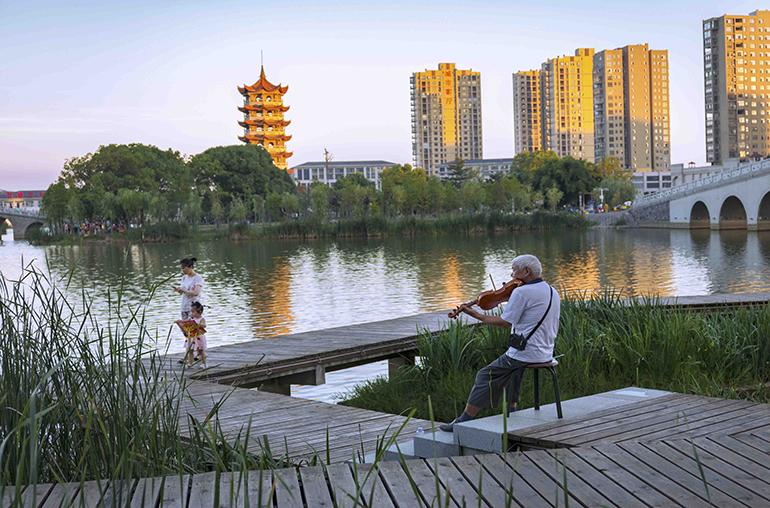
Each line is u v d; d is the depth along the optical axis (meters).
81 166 110.19
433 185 109.12
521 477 4.30
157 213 94.12
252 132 191.00
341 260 48.66
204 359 11.04
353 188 107.38
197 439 4.89
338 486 4.06
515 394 6.00
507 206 112.81
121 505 3.45
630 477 4.33
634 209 97.56
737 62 182.12
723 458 4.68
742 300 15.44
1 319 4.51
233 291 31.72
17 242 115.50
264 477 4.17
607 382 9.60
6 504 3.58
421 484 4.14
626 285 30.69
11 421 4.09
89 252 70.50
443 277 35.44
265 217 110.81
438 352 10.88
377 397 10.39
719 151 187.12
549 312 5.77
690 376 9.60
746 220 78.25
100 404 4.23
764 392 9.14
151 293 4.95
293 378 11.90
